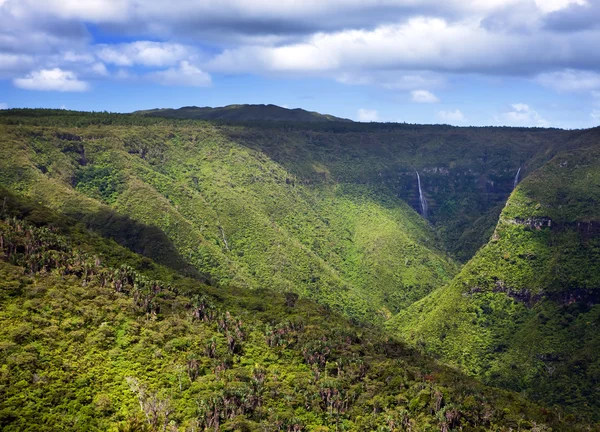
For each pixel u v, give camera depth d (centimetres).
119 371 10556
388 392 11488
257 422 9906
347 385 11562
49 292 11831
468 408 10981
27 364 9950
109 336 11362
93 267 13362
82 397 9725
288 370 11856
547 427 10881
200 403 9938
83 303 11956
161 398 10056
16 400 9250
